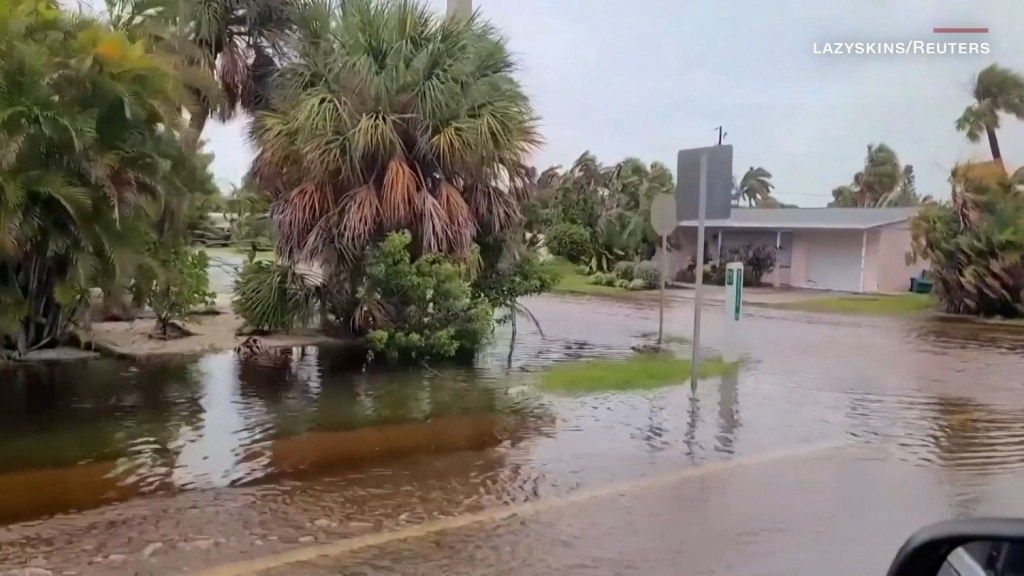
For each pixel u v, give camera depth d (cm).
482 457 688
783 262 3291
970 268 2166
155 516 529
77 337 1148
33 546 475
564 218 3209
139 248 928
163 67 910
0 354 1045
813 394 995
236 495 576
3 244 789
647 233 3123
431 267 1105
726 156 937
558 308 2133
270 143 1140
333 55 1165
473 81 1162
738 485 627
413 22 1169
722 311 2102
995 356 1380
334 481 614
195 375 1004
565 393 951
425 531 516
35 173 809
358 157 1091
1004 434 802
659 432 787
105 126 883
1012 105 2838
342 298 1223
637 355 1259
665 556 481
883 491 616
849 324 1905
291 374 1026
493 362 1161
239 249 1559
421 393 933
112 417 787
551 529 524
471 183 1195
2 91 783
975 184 2241
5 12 800
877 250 3022
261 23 1580
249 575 441
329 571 450
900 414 890
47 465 633
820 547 499
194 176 1111
